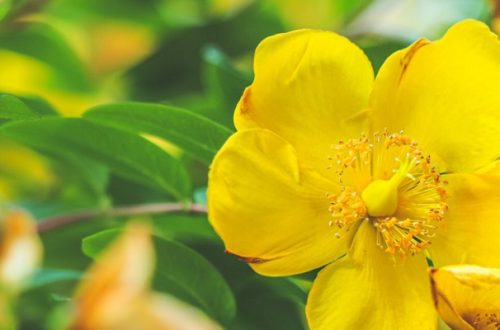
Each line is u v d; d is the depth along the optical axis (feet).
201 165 1.44
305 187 1.21
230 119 1.39
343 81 1.22
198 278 1.23
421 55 1.22
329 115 1.22
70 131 1.28
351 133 1.23
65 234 1.36
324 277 1.21
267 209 1.19
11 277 1.00
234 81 1.39
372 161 1.24
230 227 1.17
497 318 1.16
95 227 1.36
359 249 1.22
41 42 1.52
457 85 1.23
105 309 0.97
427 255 1.23
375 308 1.21
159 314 0.97
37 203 1.40
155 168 1.30
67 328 0.99
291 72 1.21
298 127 1.21
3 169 1.48
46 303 1.31
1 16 1.45
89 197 1.42
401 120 1.23
